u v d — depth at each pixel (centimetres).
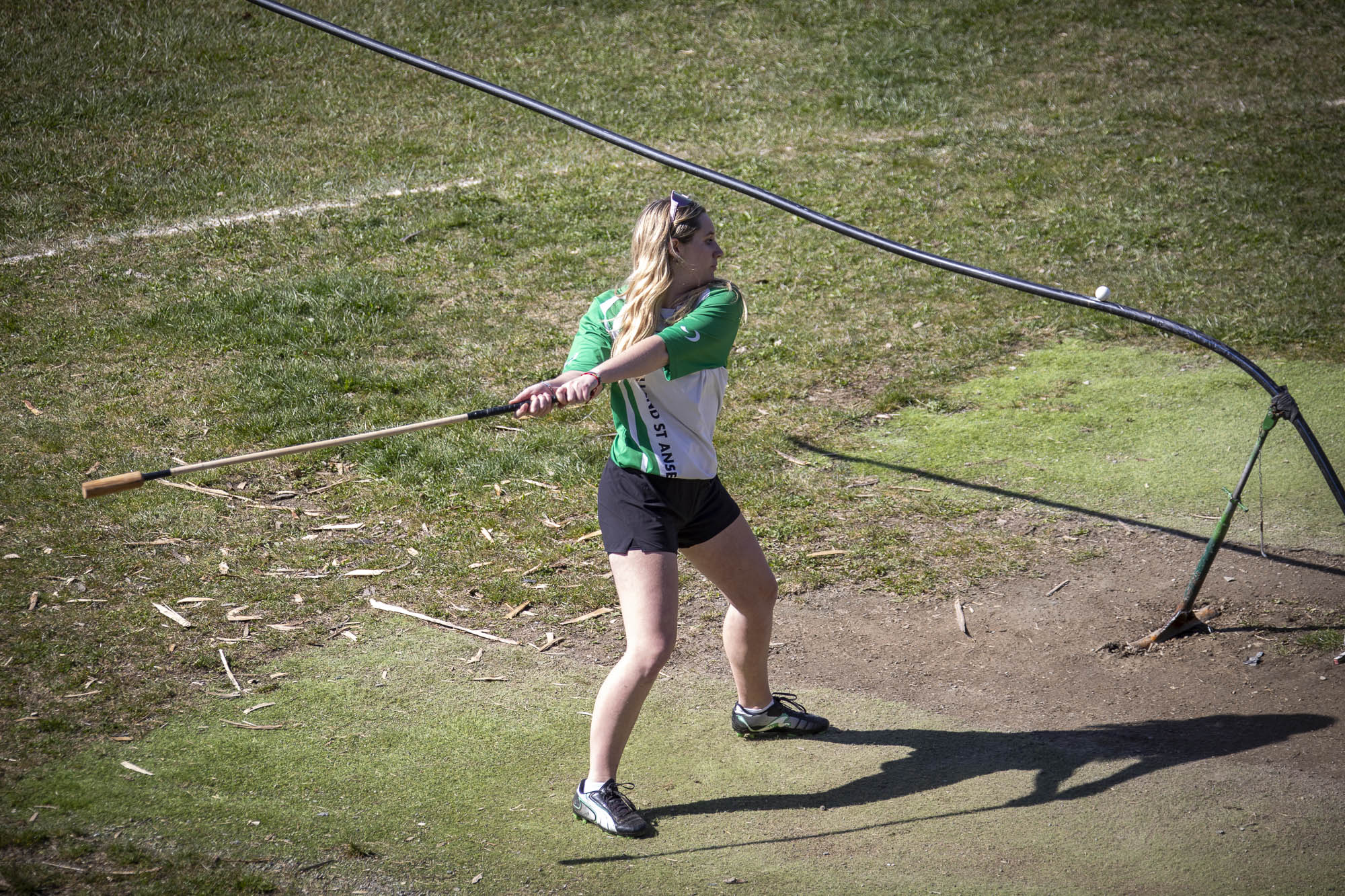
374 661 1892
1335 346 3231
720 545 1564
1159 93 5441
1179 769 1623
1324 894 1355
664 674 1898
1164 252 3931
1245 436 2756
